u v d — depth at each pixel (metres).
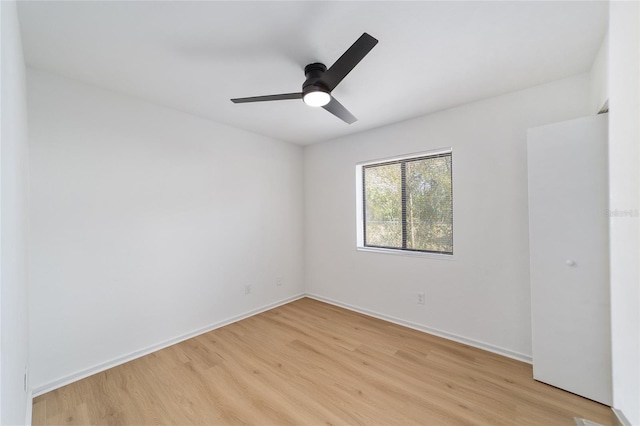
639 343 0.60
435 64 1.87
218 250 2.98
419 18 1.43
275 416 1.66
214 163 2.96
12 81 1.12
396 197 3.18
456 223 2.58
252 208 3.35
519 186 2.25
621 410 0.67
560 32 1.55
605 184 1.69
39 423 1.60
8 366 0.95
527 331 2.21
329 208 3.73
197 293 2.79
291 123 3.04
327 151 3.75
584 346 1.76
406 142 2.93
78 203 2.05
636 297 0.60
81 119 2.07
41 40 1.58
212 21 1.45
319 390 1.89
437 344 2.53
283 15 1.41
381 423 1.60
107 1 1.30
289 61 1.83
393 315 3.06
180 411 1.70
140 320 2.37
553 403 1.72
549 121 2.11
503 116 2.31
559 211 1.84
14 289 1.09
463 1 1.33
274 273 3.61
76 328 2.03
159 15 1.40
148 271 2.43
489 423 1.58
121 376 2.05
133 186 2.35
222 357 2.32
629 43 0.60
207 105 2.53
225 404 1.76
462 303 2.55
